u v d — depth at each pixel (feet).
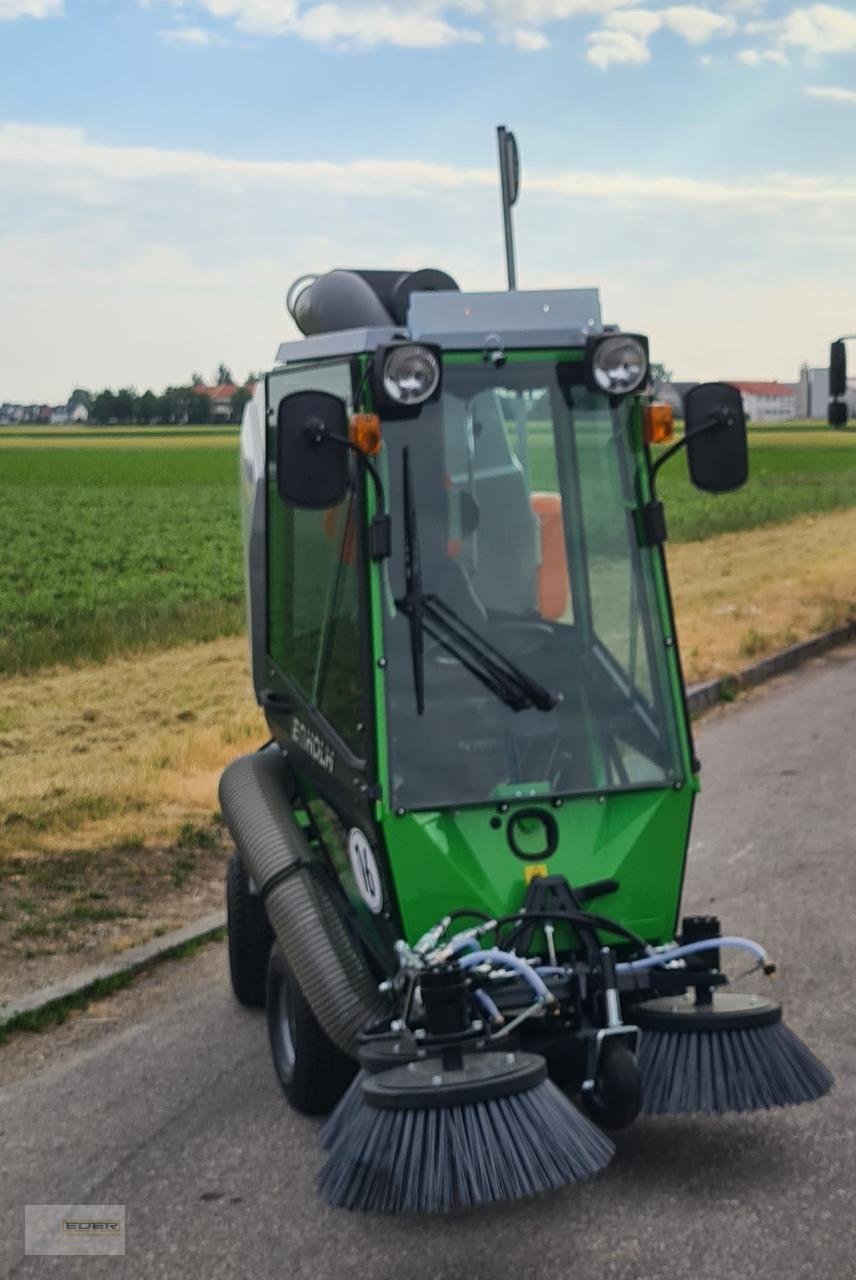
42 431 331.16
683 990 15.79
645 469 16.62
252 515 21.99
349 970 16.72
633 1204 15.20
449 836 15.84
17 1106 19.33
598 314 16.74
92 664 56.80
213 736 41.22
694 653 51.62
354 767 16.31
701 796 33.83
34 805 34.22
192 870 29.58
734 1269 13.76
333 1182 14.23
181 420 368.27
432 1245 14.75
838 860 27.76
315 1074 17.72
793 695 46.80
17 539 111.75
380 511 15.94
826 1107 17.24
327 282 21.26
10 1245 15.52
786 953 22.74
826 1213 14.71
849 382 59.21
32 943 25.41
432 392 15.67
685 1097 15.23
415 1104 13.79
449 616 16.19
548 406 16.47
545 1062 14.57
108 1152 17.71
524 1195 13.75
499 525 16.31
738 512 122.93
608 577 16.52
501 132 19.54
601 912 16.11
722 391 16.46
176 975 24.27
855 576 73.05
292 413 15.11
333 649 17.44
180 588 84.12
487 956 14.98
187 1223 15.72
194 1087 19.60
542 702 16.21
